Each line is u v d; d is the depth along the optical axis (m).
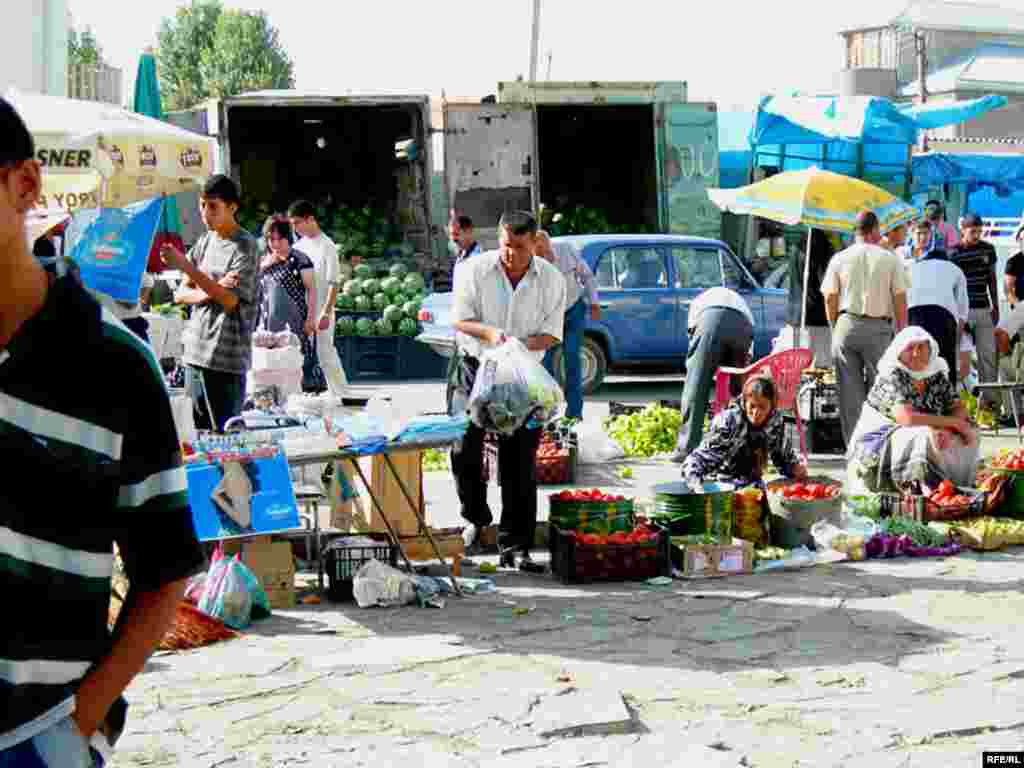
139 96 18.67
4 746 2.28
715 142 25.66
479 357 8.37
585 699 5.79
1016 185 25.78
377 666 6.27
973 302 15.05
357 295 21.58
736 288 18.70
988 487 9.53
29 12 17.45
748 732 5.45
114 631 2.45
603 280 18.23
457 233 13.42
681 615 7.25
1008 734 5.47
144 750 5.21
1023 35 41.41
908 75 41.22
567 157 27.55
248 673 6.16
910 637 6.83
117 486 2.38
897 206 13.38
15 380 2.28
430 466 12.48
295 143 26.81
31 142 2.29
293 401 9.12
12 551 2.27
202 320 8.84
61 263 2.44
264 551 7.39
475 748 5.26
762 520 8.79
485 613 7.29
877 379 9.98
